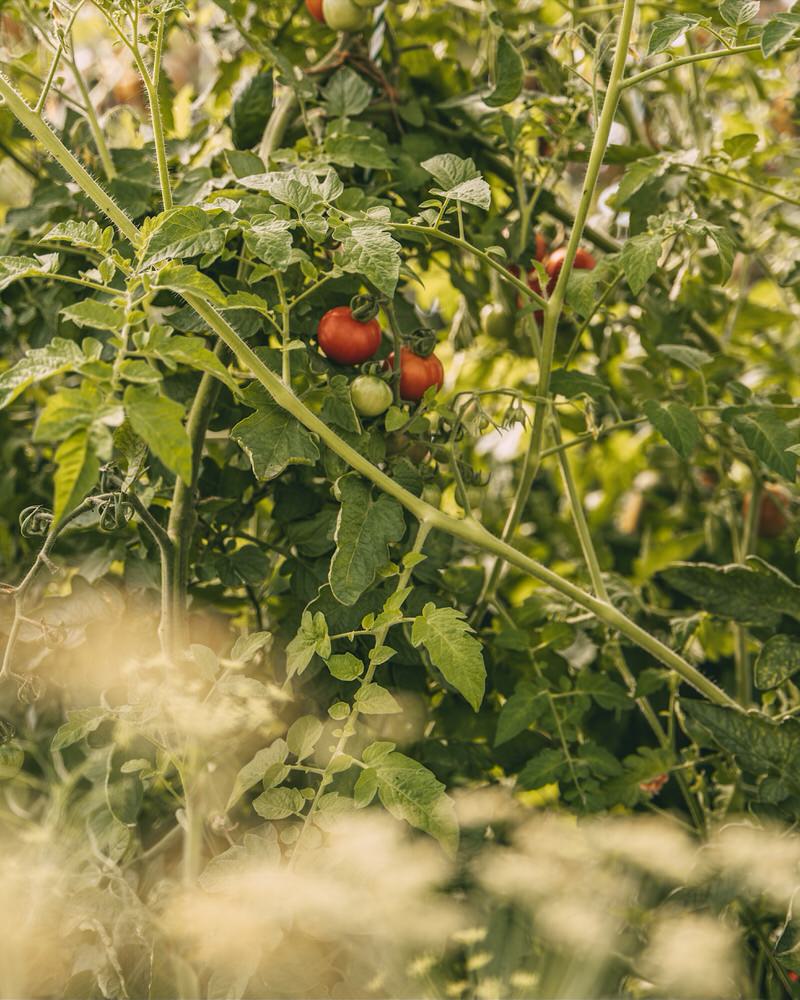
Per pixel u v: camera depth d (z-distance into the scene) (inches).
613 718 61.2
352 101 55.0
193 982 39.0
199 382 51.9
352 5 55.6
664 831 48.4
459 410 50.5
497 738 50.4
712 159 59.2
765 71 78.0
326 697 50.1
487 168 63.6
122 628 51.6
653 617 64.4
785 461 50.4
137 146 65.6
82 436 28.4
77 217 57.6
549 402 51.6
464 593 56.7
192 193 52.8
